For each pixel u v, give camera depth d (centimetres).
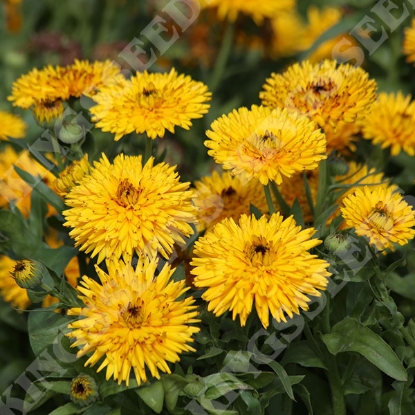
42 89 77
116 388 66
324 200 74
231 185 75
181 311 65
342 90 72
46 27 138
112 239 67
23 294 81
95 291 65
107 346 64
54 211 83
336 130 72
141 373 63
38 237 79
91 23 134
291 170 68
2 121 90
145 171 69
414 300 76
